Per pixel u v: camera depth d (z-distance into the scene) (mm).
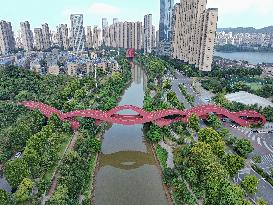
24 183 147625
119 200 161875
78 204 144875
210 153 171500
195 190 156375
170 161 194875
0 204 133000
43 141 193750
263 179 169750
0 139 196500
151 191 170875
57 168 180500
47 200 147250
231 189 138625
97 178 185125
